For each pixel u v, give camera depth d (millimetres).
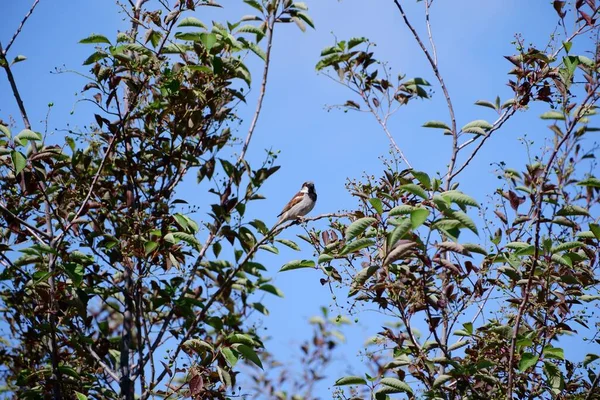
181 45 14320
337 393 11492
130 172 14039
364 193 11953
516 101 13492
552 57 13211
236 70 14359
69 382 12562
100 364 12930
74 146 13977
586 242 12297
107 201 13711
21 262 13383
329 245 11773
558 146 11633
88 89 13562
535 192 12359
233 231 13227
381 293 11391
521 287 12109
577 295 12273
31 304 13461
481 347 11914
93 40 13414
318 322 13711
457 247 10742
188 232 13250
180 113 14109
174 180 14383
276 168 13273
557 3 13312
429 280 12070
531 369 11961
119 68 13680
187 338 12992
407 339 11984
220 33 13766
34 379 12688
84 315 12891
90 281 13562
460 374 11258
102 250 13680
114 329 14820
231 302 13938
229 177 13391
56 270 12609
